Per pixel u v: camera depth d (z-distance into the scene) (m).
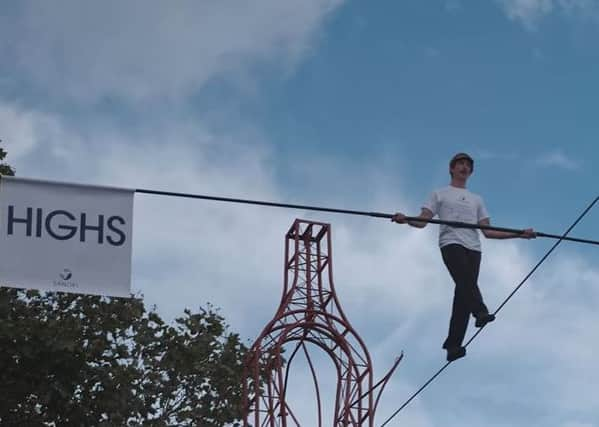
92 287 15.52
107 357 27.91
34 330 26.45
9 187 15.60
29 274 15.40
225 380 29.58
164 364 29.03
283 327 28.48
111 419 27.20
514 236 18.03
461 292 17.88
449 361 18.11
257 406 27.73
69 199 15.73
